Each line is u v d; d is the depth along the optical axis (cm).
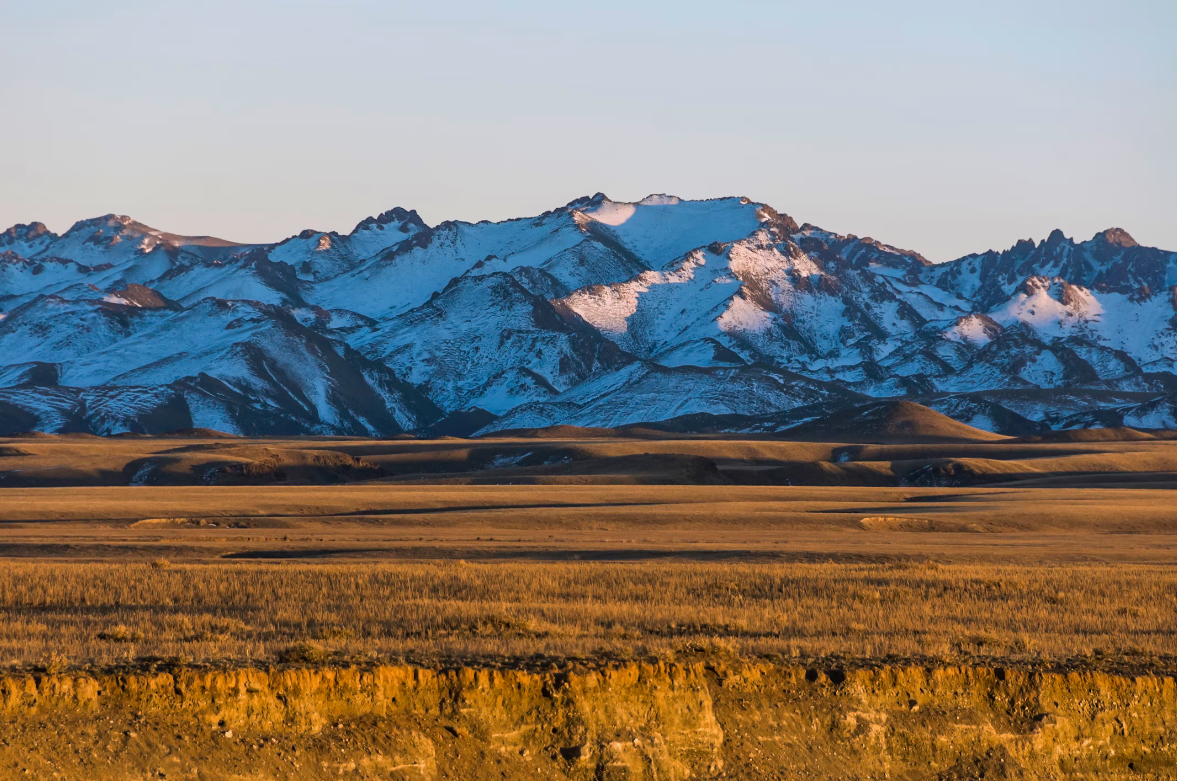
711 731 7794
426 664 7712
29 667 7219
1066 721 8381
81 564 17862
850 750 7925
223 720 7019
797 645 9338
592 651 8450
